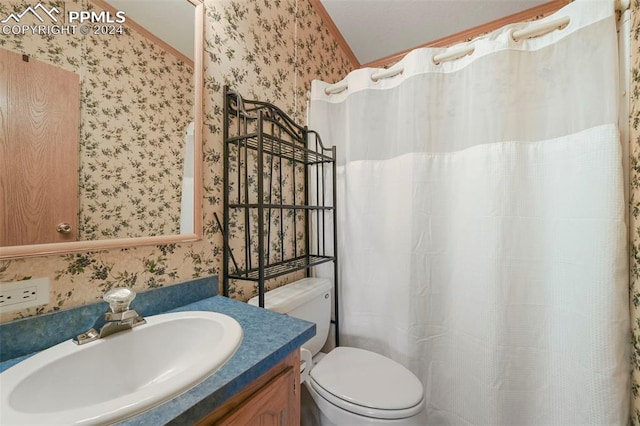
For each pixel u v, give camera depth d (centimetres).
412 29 186
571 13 100
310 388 108
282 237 140
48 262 64
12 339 58
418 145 128
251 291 120
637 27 88
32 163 61
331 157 153
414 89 129
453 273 127
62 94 66
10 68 58
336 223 150
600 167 92
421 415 128
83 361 59
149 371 69
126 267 78
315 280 146
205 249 100
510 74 109
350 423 94
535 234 108
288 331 71
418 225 129
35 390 51
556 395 103
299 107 154
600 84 94
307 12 162
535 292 108
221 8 107
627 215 92
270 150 128
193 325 76
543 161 108
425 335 131
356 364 117
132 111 79
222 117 107
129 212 78
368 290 147
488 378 111
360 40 198
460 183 124
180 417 42
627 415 88
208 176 101
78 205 68
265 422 61
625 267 90
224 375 52
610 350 89
